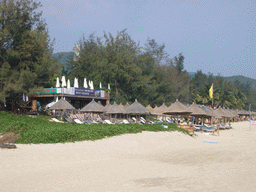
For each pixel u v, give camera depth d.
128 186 6.72
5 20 26.92
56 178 8.05
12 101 28.81
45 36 28.72
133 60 54.97
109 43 51.44
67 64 59.66
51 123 21.14
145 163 11.01
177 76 80.00
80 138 16.42
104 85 49.78
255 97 122.44
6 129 15.85
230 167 8.91
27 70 27.22
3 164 9.99
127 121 28.28
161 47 74.88
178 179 7.32
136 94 54.59
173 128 25.09
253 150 13.20
